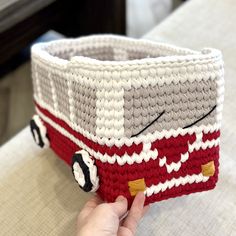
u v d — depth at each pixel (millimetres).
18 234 553
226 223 549
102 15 1058
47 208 578
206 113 489
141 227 547
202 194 583
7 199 593
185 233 540
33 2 778
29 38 955
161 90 458
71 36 1178
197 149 505
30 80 1319
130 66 444
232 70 743
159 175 498
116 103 449
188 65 461
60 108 537
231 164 619
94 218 472
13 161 644
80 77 468
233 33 813
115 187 493
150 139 475
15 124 1202
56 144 597
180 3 1517
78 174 504
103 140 468
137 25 1526
